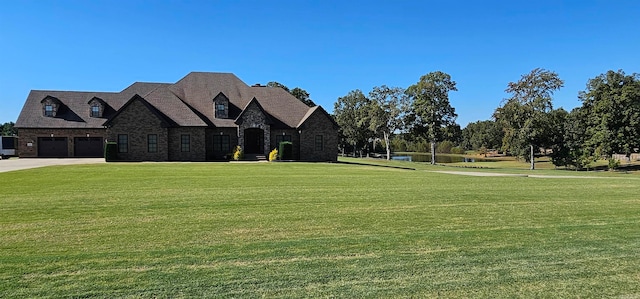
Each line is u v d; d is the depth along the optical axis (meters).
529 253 7.35
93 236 8.23
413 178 21.05
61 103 42.94
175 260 6.74
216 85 42.62
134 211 10.82
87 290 5.49
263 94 42.84
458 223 9.81
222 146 38.75
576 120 59.53
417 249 7.53
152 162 32.28
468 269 6.46
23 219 9.77
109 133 35.19
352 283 5.82
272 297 5.32
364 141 81.06
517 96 53.47
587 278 6.13
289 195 13.89
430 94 62.25
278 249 7.43
